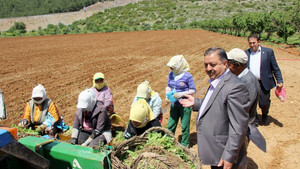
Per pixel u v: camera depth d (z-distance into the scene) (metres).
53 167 3.15
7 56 21.80
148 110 4.46
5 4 197.00
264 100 6.32
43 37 51.25
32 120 5.35
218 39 38.19
